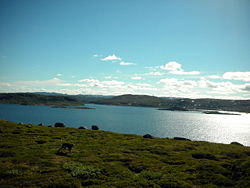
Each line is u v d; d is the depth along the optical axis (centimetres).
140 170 2288
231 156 3534
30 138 4194
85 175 1955
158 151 3578
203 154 3184
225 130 18875
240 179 1911
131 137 5494
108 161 2655
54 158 2594
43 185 1666
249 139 14000
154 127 17825
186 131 16488
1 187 1577
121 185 1744
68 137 4728
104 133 5906
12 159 2394
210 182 1884
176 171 2202
